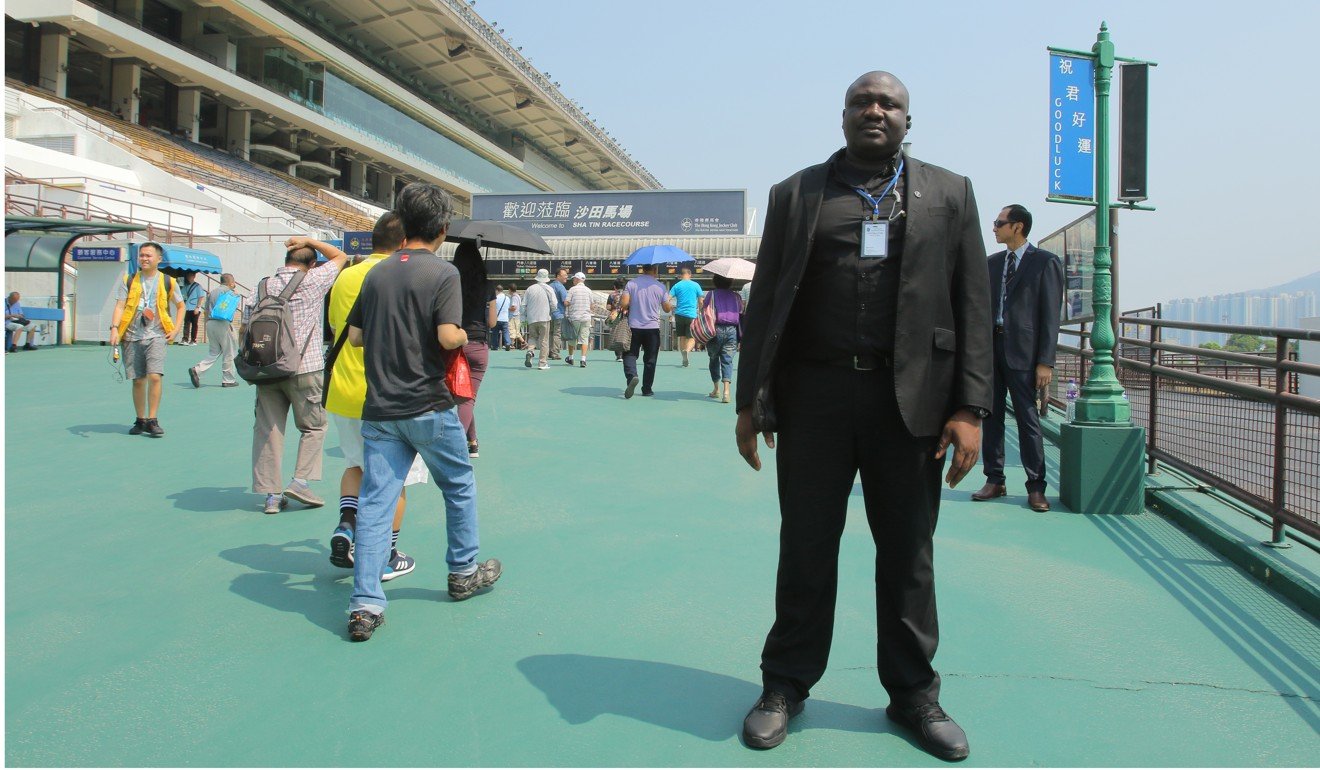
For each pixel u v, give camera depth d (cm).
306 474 511
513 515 513
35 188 2394
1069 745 250
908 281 236
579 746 245
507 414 937
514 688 283
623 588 384
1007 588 390
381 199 5700
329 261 520
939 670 302
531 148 7681
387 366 331
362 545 327
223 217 3019
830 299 243
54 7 3112
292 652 309
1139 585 395
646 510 529
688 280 1335
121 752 238
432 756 239
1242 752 247
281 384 500
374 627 326
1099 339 542
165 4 3809
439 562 421
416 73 5794
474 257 599
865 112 238
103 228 1728
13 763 230
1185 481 573
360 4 4666
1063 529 491
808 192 249
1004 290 555
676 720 262
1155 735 256
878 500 251
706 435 822
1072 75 568
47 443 714
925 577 252
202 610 350
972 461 242
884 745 248
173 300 775
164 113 3966
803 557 252
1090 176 569
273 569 405
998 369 558
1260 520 469
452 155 6109
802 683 257
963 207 247
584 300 1573
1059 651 319
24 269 1755
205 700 271
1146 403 642
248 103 4094
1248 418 456
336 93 4703
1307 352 503
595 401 1066
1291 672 301
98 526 475
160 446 714
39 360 1416
